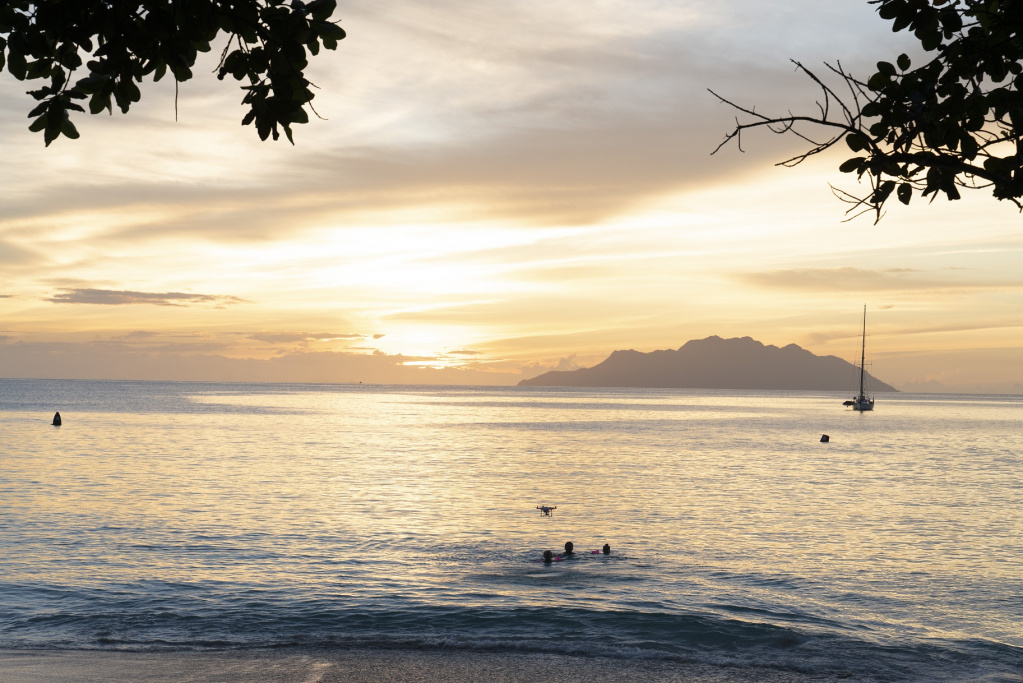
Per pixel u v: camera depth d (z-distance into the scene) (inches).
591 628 800.3
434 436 3833.7
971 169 165.0
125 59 164.2
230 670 667.4
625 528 1392.7
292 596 901.2
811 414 7229.3
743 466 2549.2
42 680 630.5
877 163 164.7
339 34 164.7
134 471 2106.3
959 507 1688.0
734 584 991.6
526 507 1622.8
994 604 911.7
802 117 157.9
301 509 1533.0
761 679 669.3
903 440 3914.9
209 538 1223.5
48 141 168.7
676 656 722.8
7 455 2471.7
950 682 665.6
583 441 3609.7
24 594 886.4
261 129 165.9
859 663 709.3
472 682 651.5
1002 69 182.9
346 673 666.8
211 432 3722.9
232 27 161.2
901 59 183.0
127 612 830.5
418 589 942.4
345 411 6565.0
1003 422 6023.6
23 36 164.4
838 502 1745.8
